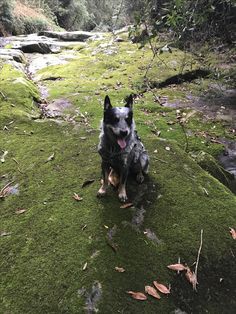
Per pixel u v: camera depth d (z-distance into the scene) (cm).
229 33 298
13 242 124
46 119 218
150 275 113
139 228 128
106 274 111
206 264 121
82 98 272
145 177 150
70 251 119
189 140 216
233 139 224
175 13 165
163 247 122
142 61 368
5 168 164
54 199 142
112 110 120
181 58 356
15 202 143
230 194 152
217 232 131
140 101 273
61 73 345
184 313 107
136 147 135
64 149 174
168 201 140
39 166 163
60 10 905
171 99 280
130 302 105
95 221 129
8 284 111
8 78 283
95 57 403
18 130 198
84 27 974
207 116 253
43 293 107
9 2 620
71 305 104
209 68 321
